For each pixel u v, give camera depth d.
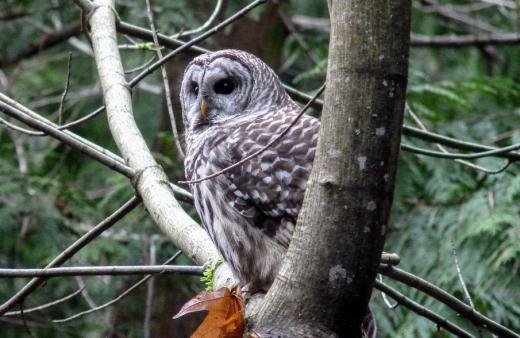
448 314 11.87
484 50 16.88
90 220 14.20
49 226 13.80
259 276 7.36
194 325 14.33
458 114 14.06
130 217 14.03
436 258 12.40
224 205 7.38
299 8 17.94
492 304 11.73
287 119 7.55
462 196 12.88
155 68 8.67
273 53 14.84
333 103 5.23
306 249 5.37
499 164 12.80
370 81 5.14
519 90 14.30
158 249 13.67
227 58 8.62
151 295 13.51
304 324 5.43
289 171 7.15
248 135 7.43
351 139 5.20
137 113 16.59
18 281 14.26
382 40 5.11
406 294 12.27
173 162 14.12
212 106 8.60
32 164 15.41
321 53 15.74
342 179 5.23
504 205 12.31
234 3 14.58
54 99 15.91
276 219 7.21
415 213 12.98
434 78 17.56
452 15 16.95
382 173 5.22
